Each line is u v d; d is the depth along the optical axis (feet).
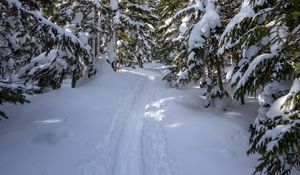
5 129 36.70
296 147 20.52
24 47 49.85
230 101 45.98
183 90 60.13
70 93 53.06
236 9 42.68
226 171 26.68
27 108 44.86
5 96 27.66
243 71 27.96
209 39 42.16
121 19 70.33
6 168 26.91
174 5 57.62
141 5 76.74
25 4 35.06
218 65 44.55
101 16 71.10
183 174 26.35
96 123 39.29
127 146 32.78
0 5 29.09
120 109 46.80
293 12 20.49
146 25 76.07
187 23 51.44
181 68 56.34
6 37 46.42
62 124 37.86
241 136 35.32
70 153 30.35
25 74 53.01
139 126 39.63
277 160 20.74
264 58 22.39
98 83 62.85
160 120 40.96
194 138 33.91
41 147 31.42
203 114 43.14
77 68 55.47
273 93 27.48
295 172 24.21
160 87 65.77
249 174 26.17
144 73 87.71
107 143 33.53
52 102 47.39
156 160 29.17
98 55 76.74
